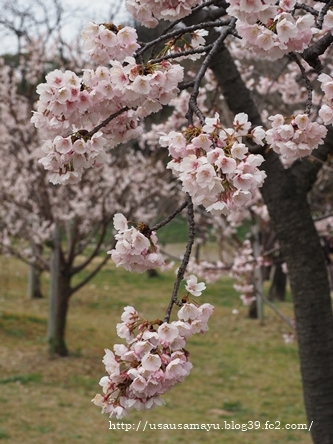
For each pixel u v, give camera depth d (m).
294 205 3.84
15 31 9.90
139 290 19.42
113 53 1.90
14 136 10.73
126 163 12.01
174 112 5.72
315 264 3.85
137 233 1.74
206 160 1.56
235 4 1.62
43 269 11.05
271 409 8.55
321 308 3.83
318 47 1.84
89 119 1.87
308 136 1.75
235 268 8.34
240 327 14.72
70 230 11.52
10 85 10.00
